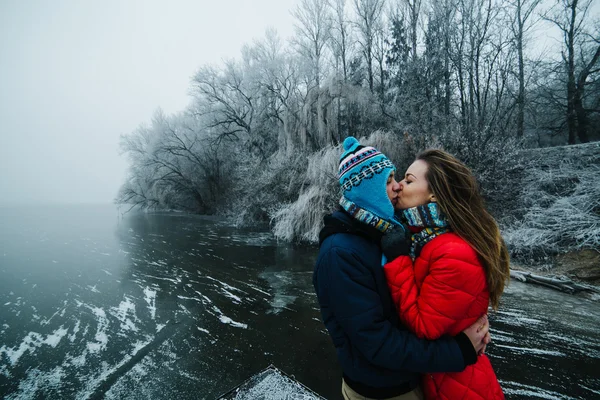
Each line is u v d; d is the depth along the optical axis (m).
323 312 1.01
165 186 25.98
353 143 1.10
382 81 15.15
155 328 4.52
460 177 0.98
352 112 12.30
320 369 3.33
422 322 0.87
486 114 11.72
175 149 23.11
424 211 1.00
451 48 12.69
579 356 3.30
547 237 6.38
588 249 5.80
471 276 0.84
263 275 7.00
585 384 2.86
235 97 21.39
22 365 3.67
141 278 7.07
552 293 5.04
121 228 15.94
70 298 5.93
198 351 3.82
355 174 0.98
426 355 0.82
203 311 5.07
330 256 0.92
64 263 8.80
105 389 3.18
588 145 7.74
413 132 9.53
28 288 6.59
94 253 9.98
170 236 12.77
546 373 3.04
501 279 0.96
